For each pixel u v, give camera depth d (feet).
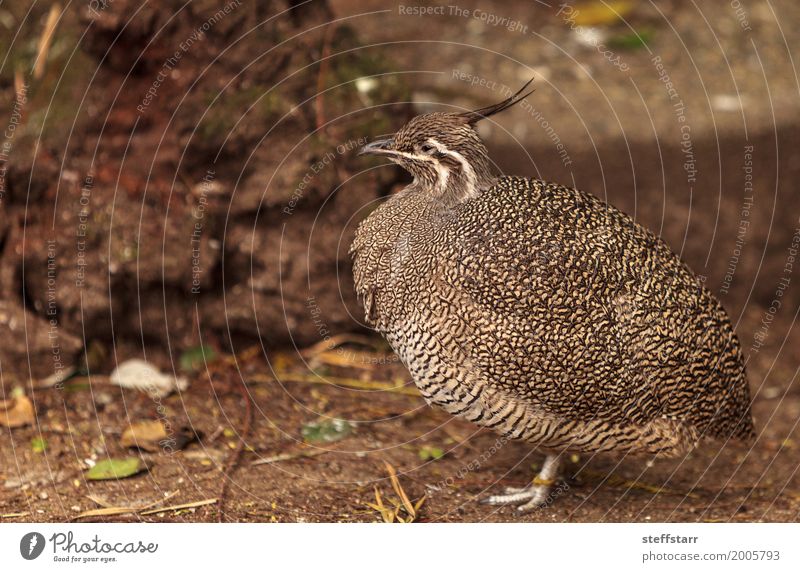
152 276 36.32
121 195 36.35
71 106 37.11
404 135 30.19
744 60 49.55
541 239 27.68
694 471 33.53
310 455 32.53
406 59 47.88
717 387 28.89
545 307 26.91
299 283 37.99
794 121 44.86
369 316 30.45
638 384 27.35
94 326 36.76
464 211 28.96
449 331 27.35
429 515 29.35
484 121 44.01
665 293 27.91
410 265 28.40
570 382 26.99
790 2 54.49
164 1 35.86
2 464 30.60
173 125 36.37
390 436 34.19
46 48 38.78
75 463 30.96
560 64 48.62
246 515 28.71
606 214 29.09
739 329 44.21
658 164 43.91
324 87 37.81
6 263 36.19
